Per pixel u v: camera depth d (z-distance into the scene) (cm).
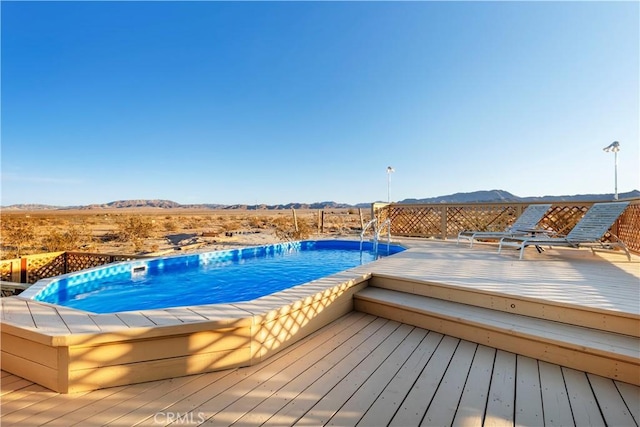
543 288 317
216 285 512
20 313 231
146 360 207
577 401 188
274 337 251
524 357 247
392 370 224
